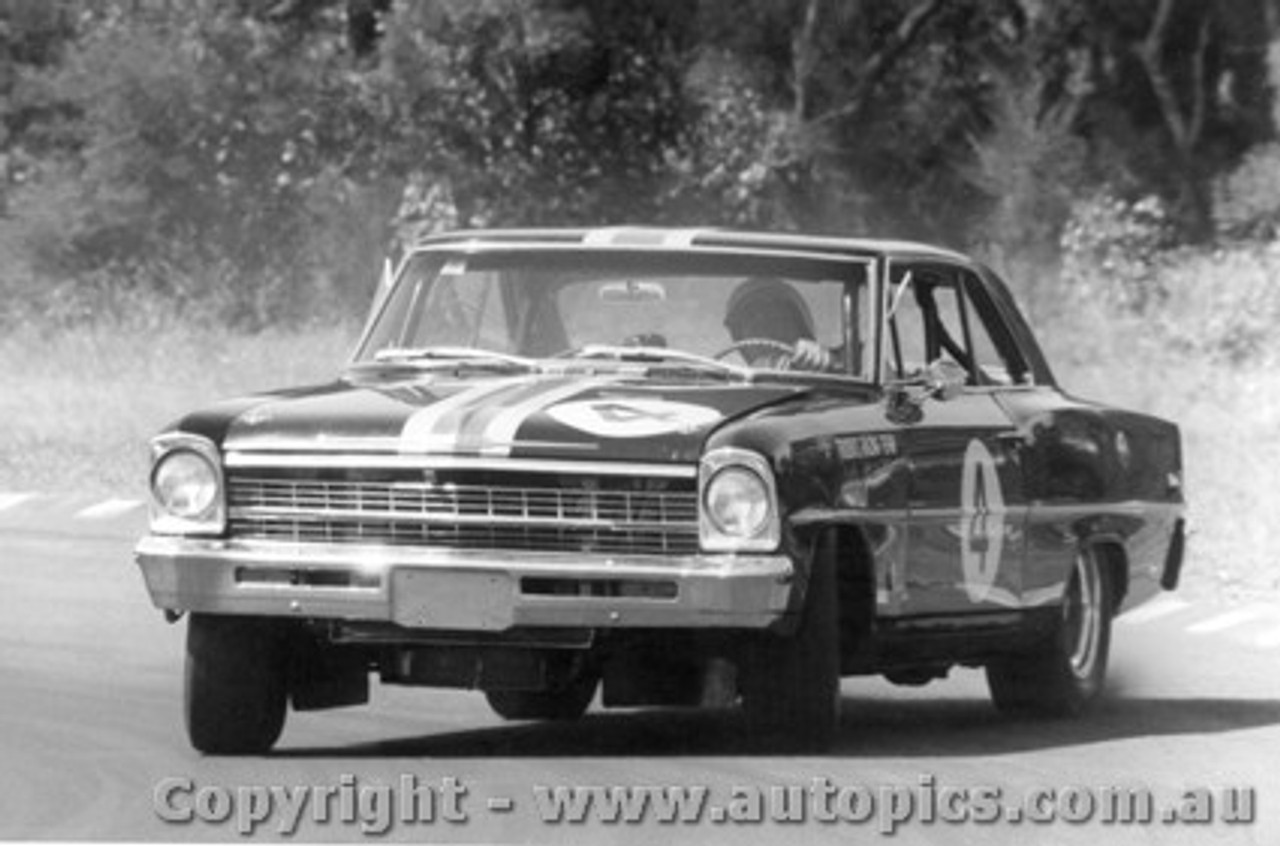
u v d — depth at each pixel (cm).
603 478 2422
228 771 2466
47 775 2444
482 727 2864
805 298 2753
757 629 2450
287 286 8356
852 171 8588
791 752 2550
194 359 7225
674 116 8656
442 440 2439
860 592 2591
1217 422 6312
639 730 2852
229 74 8494
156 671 3231
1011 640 2880
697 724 2917
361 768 2489
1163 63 8612
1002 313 3017
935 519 2695
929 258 2878
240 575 2467
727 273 2770
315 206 8394
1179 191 8562
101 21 8775
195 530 2491
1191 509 4919
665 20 8669
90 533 4756
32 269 8369
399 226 8294
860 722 2959
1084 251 7956
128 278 8388
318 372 6994
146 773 2453
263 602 2464
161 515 2505
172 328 7831
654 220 8581
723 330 2752
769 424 2473
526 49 8400
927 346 2878
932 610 2714
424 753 2638
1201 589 4231
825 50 8569
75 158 8700
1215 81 8725
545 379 2641
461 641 2464
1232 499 5047
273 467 2473
